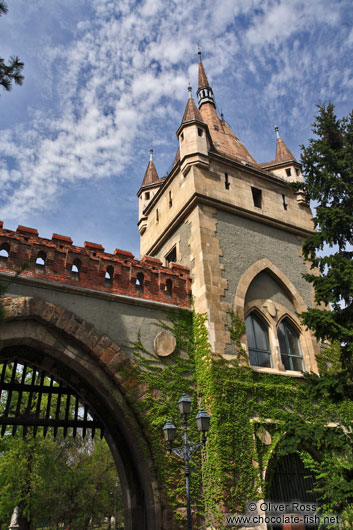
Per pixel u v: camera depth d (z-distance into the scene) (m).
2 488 20.38
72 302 11.23
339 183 11.17
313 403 13.38
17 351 11.32
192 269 13.98
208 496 10.53
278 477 12.10
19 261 10.76
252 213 15.68
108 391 10.89
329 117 12.07
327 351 14.83
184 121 16.11
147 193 20.53
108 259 12.30
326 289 9.81
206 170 15.41
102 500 29.44
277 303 14.99
